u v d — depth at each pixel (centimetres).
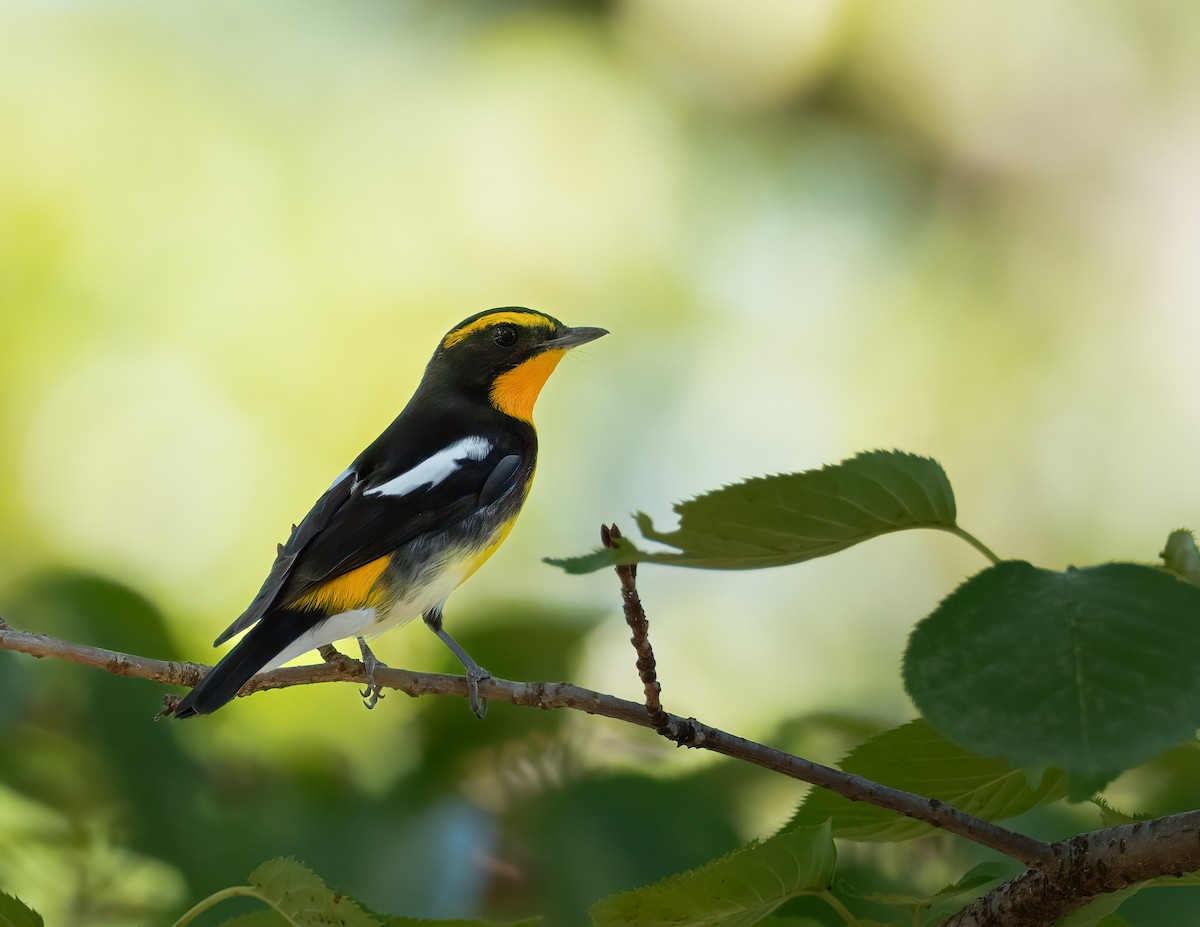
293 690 391
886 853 384
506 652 388
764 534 245
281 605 389
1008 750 189
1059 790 316
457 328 396
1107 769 184
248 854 385
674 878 294
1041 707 191
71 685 387
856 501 242
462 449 394
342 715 391
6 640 382
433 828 386
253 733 390
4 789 387
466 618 389
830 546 248
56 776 387
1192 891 341
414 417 395
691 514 242
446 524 392
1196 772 381
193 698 383
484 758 386
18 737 387
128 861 388
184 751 387
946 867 384
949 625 201
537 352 396
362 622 390
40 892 387
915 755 313
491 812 386
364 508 391
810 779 305
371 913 304
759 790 386
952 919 302
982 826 292
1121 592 199
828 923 321
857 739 386
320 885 306
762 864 293
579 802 384
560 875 384
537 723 386
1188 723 185
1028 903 290
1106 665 193
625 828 384
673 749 386
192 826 386
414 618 391
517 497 394
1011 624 199
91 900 387
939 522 244
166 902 387
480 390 396
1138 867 279
